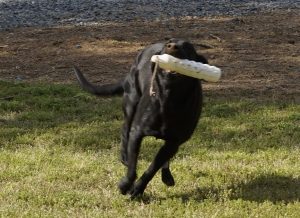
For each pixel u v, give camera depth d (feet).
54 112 42.24
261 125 39.24
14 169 31.30
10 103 43.16
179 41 25.98
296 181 30.17
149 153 34.37
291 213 26.30
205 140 36.68
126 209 26.73
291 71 52.49
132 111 28.73
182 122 26.30
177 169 31.60
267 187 29.53
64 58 56.39
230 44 61.21
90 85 31.17
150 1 88.94
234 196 28.30
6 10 82.58
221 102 44.06
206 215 25.89
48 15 78.59
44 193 28.45
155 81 25.85
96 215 25.93
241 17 75.46
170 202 27.43
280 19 73.77
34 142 36.24
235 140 36.78
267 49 59.52
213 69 24.85
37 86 47.42
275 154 34.01
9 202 27.35
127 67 53.31
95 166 31.83
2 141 36.42
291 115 40.88
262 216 25.96
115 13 79.20
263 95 46.19
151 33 65.92
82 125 39.37
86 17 76.74
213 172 31.19
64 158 33.22
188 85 25.55
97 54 57.57
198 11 80.64
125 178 27.66
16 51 59.11
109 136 37.11
